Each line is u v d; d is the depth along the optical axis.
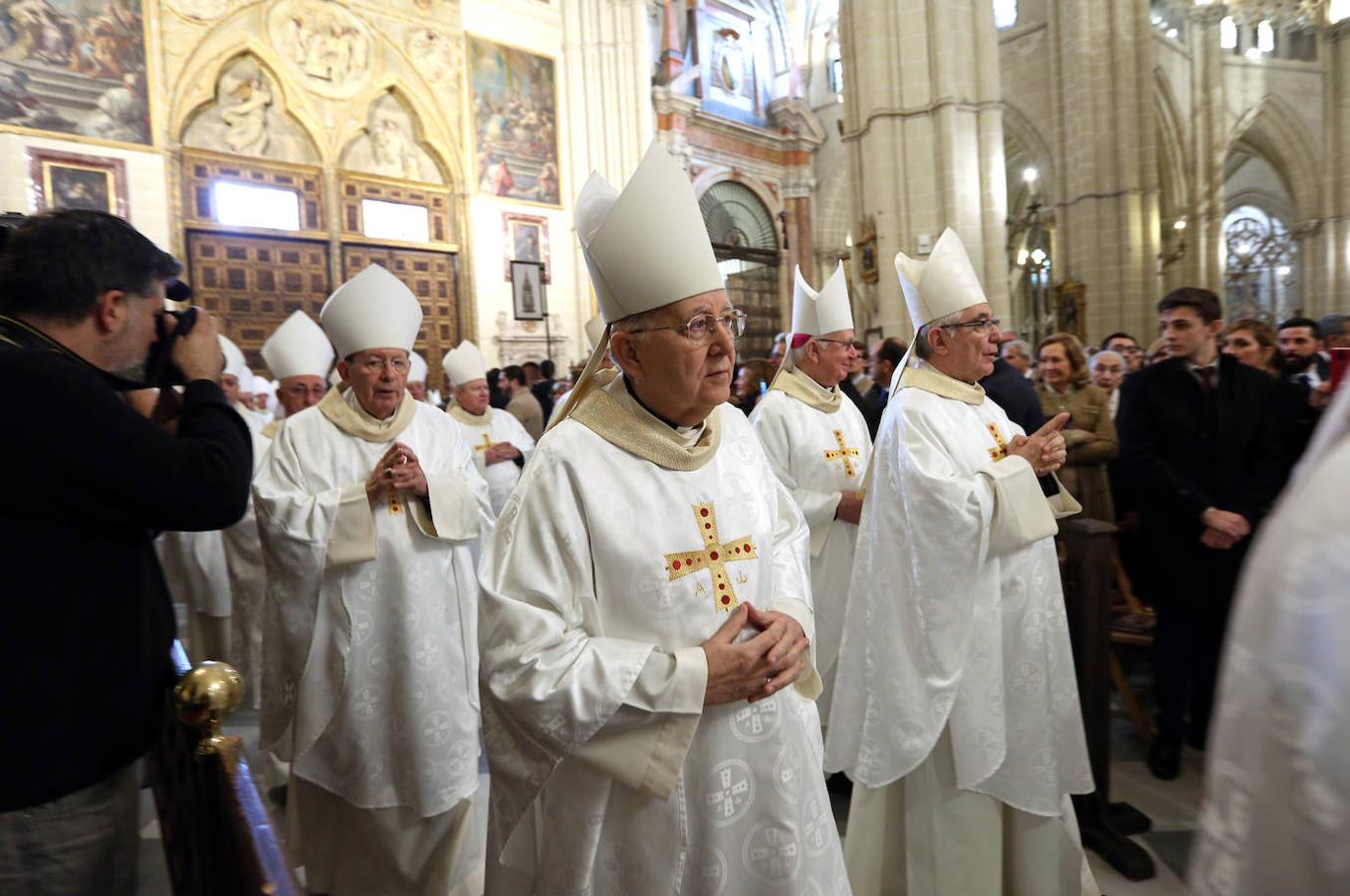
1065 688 2.32
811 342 3.45
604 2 16.41
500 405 10.14
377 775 2.52
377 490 2.53
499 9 15.21
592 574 1.35
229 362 5.39
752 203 22.28
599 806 1.31
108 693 1.29
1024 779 2.23
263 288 12.55
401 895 2.57
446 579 2.65
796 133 22.66
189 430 1.45
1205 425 3.09
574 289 16.17
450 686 2.60
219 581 4.39
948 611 2.16
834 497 3.19
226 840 1.02
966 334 2.37
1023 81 17.77
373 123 13.86
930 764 2.28
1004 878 2.37
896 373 2.54
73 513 1.26
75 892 1.27
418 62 14.19
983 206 9.06
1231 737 0.64
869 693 2.32
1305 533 0.60
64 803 1.25
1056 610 2.33
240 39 12.30
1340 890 0.55
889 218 9.12
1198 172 20.27
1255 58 21.58
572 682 1.23
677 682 1.23
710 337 1.32
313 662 2.51
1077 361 4.33
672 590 1.34
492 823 1.37
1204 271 20.34
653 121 17.09
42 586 1.23
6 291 1.34
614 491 1.36
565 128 16.16
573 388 1.46
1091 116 15.77
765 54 22.80
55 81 10.73
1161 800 2.98
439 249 14.45
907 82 9.01
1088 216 15.88
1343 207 22.00
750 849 1.35
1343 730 0.55
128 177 11.29
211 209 12.12
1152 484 3.10
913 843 2.32
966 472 2.28
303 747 2.51
